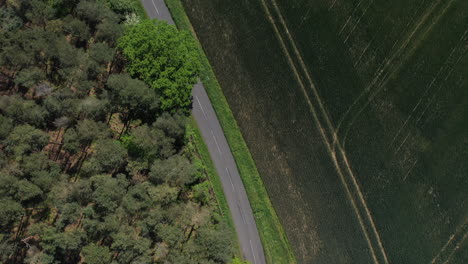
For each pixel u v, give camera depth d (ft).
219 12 205.87
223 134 206.59
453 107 207.62
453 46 205.67
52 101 167.12
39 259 168.04
